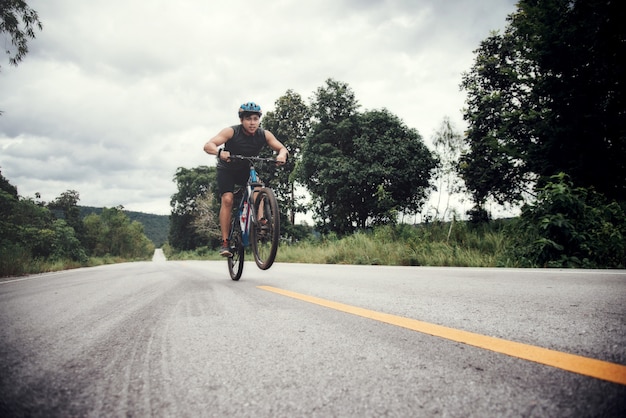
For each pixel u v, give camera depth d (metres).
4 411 0.73
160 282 4.23
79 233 66.69
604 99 12.05
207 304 2.27
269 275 4.83
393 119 25.20
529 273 3.94
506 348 1.09
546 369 0.90
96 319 1.86
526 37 13.65
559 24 11.97
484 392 0.78
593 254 5.72
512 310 1.72
